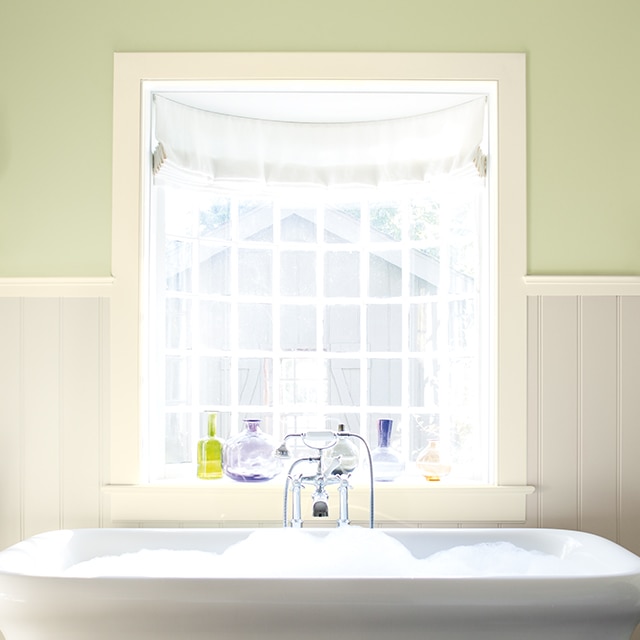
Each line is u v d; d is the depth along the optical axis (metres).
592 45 2.90
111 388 2.82
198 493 2.81
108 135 2.87
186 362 3.16
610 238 2.88
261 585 1.99
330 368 3.32
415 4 2.89
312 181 3.23
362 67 2.87
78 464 2.83
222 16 2.88
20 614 2.02
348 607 1.98
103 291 2.83
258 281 3.32
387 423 3.02
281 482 2.90
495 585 2.01
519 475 2.83
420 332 3.26
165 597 1.98
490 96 2.98
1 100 2.88
